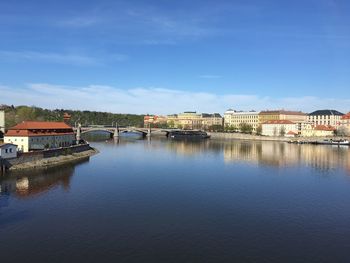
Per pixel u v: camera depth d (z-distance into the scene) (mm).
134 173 129000
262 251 60125
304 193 100812
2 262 54344
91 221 72688
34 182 108875
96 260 55656
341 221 75750
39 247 59812
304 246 62375
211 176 125312
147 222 72750
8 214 76500
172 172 132750
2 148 124062
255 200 91625
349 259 57781
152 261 55750
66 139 184625
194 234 66875
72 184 107188
